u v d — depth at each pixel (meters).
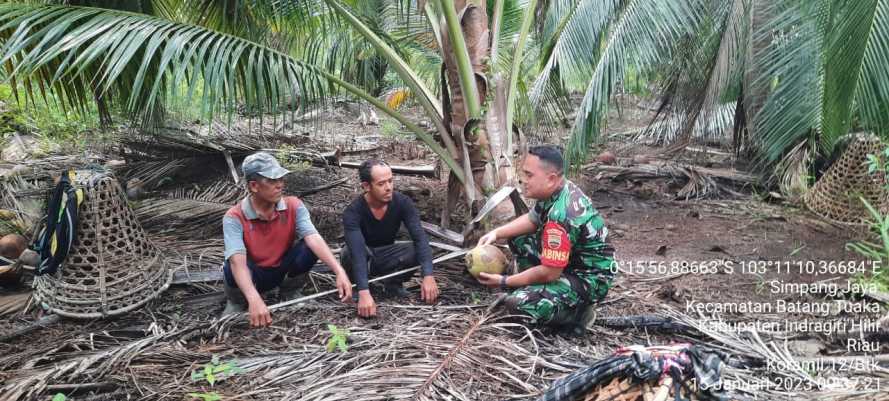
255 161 3.72
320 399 2.99
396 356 3.42
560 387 2.54
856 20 4.50
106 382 3.19
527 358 3.41
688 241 5.75
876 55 4.44
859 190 6.13
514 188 4.42
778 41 5.12
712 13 6.14
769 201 6.93
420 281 4.57
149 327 3.80
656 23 5.63
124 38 4.03
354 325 3.84
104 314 3.93
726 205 6.81
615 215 6.56
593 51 6.36
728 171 7.71
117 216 4.07
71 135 8.27
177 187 6.89
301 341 3.64
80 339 3.67
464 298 4.29
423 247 4.15
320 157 7.97
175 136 7.31
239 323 3.82
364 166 3.96
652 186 7.50
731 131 9.63
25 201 6.11
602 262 3.63
